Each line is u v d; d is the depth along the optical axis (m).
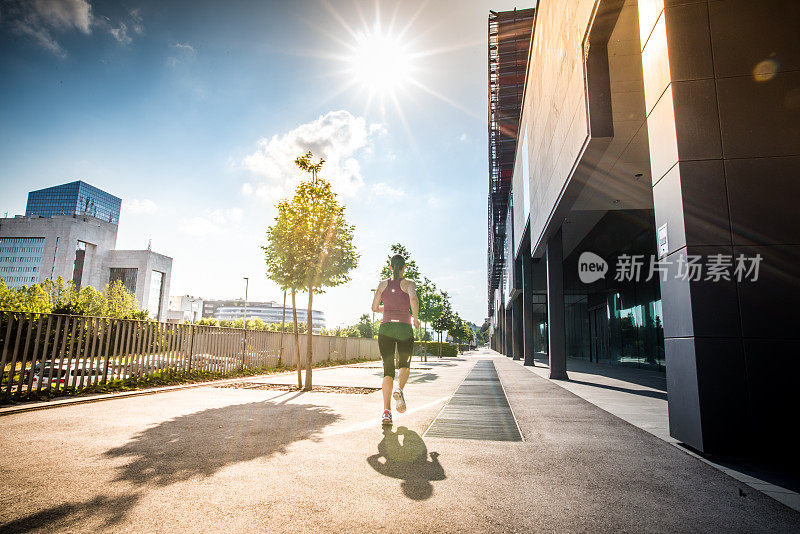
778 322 3.56
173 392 7.44
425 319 38.81
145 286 106.50
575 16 8.65
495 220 40.84
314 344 17.95
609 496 2.47
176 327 9.34
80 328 6.97
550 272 13.81
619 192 12.12
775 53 3.94
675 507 2.31
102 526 1.93
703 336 3.65
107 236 109.31
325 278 10.56
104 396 6.44
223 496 2.35
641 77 7.75
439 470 2.92
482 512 2.18
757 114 3.87
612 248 20.44
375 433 4.08
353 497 2.37
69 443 3.51
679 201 3.91
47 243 99.06
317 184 9.96
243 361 12.03
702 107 3.96
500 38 34.16
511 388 9.31
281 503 2.26
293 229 9.67
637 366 18.94
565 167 10.14
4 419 4.60
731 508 2.31
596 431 4.41
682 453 3.51
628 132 8.54
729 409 3.51
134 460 3.02
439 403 6.61
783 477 2.90
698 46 4.05
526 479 2.76
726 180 3.82
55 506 2.16
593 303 27.02
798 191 3.71
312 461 3.06
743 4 4.04
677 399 3.97
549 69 12.45
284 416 4.96
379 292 4.68
